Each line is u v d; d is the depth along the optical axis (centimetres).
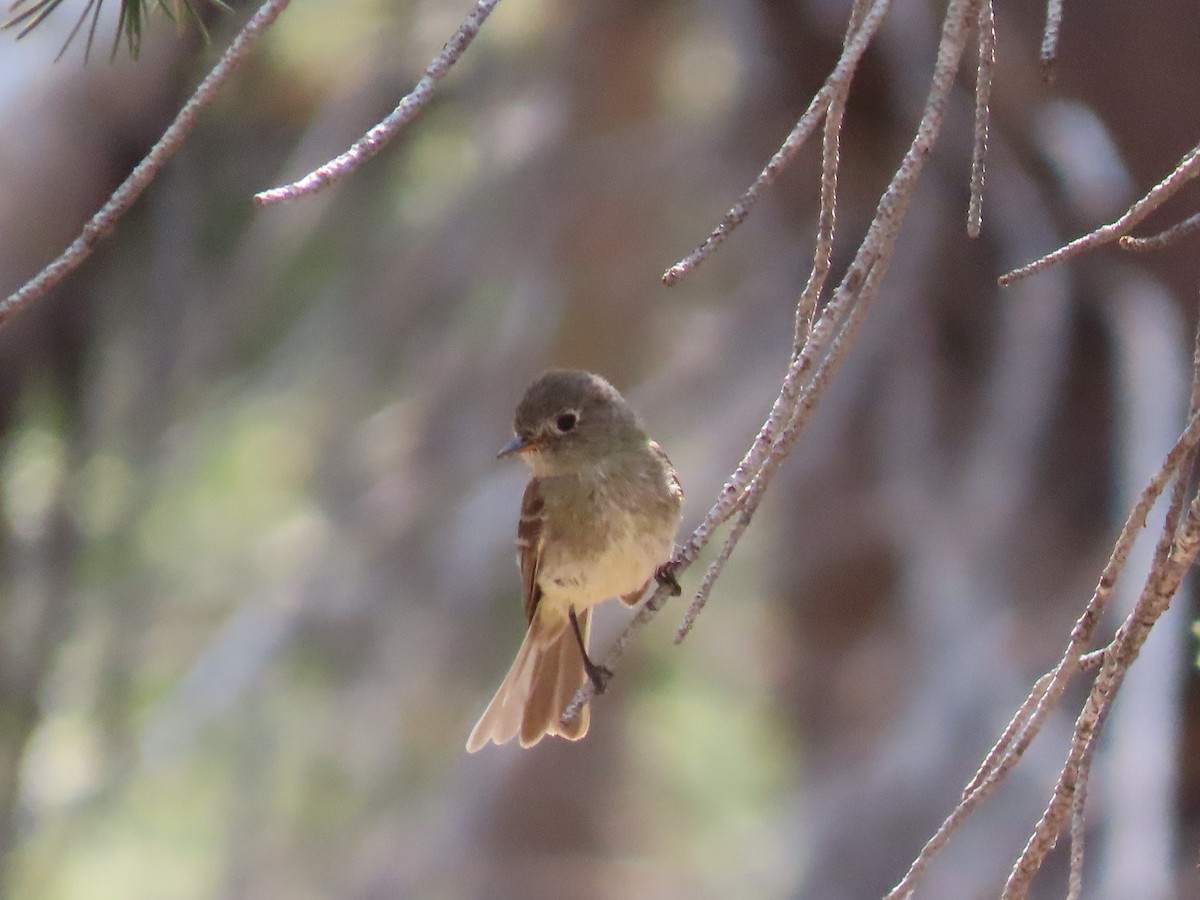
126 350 1259
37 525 1248
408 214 1316
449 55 382
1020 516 1143
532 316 1302
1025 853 410
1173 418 1038
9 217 1173
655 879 1458
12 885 1197
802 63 1227
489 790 1284
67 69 1170
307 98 1301
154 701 1284
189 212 1249
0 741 1212
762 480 412
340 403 1300
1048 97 1105
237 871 1220
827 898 1048
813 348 409
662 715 1518
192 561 1306
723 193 1283
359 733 1244
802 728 1383
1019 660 1082
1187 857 1000
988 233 1195
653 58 1338
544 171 1304
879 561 1320
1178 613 888
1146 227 1082
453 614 1248
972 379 1226
